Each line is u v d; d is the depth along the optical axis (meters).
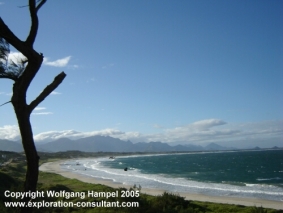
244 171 88.00
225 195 39.44
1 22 5.15
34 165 5.51
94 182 56.88
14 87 5.57
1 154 111.19
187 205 17.70
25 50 5.41
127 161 189.00
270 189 46.00
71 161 175.62
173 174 80.50
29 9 5.68
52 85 5.84
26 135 5.47
